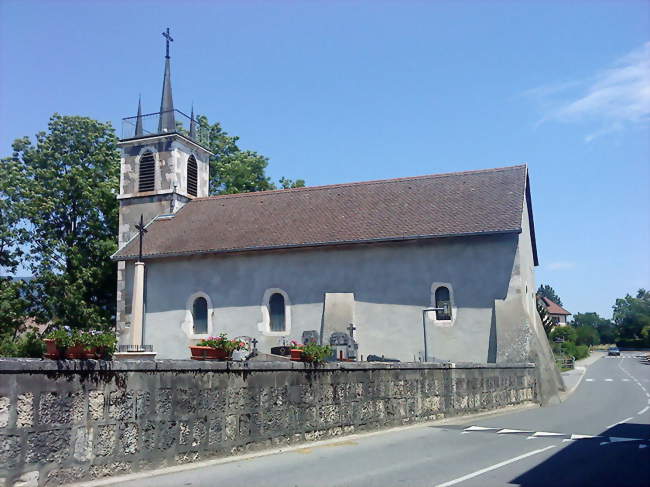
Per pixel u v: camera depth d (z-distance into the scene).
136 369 8.55
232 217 29.47
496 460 10.45
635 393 27.14
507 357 22.53
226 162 42.69
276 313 26.20
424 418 15.46
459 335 23.73
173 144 31.72
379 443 12.29
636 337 108.62
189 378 9.45
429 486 8.40
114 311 36.22
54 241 34.25
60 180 35.12
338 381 12.80
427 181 28.78
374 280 25.09
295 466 9.76
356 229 25.70
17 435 6.93
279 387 11.25
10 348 31.89
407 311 24.50
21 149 36.22
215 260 27.33
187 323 27.20
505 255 23.66
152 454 8.75
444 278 24.27
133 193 32.16
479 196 26.14
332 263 25.70
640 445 12.18
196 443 9.50
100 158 36.44
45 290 34.16
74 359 7.93
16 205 33.31
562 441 12.73
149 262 28.42
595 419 17.02
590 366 55.66
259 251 26.58
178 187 31.78
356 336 24.84
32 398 7.13
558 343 60.19
